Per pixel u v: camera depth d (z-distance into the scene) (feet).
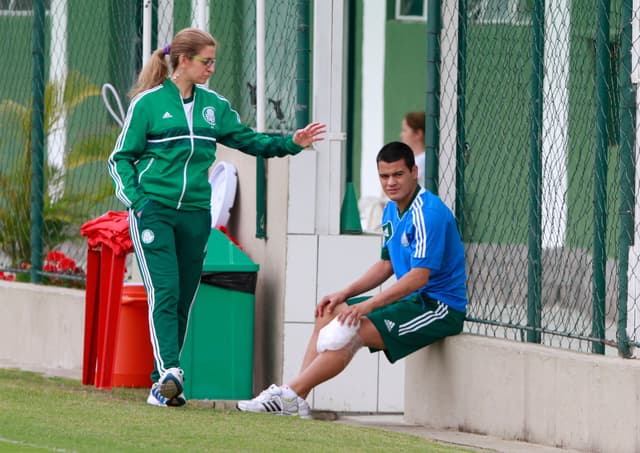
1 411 84.07
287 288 106.22
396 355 94.53
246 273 106.01
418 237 92.53
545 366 87.51
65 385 107.86
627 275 84.12
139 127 92.53
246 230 115.03
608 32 86.48
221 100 95.66
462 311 95.55
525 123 96.68
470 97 99.60
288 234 106.11
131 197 91.35
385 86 195.31
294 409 93.45
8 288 133.49
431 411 98.12
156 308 92.84
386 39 194.59
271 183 109.19
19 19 137.18
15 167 136.87
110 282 103.45
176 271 93.50
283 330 106.42
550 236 96.27
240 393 106.22
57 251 132.36
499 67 98.58
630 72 84.58
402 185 93.40
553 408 86.84
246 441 75.92
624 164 84.69
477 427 93.35
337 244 106.52
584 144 104.42
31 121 134.10
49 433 76.13
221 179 120.16
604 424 82.94
